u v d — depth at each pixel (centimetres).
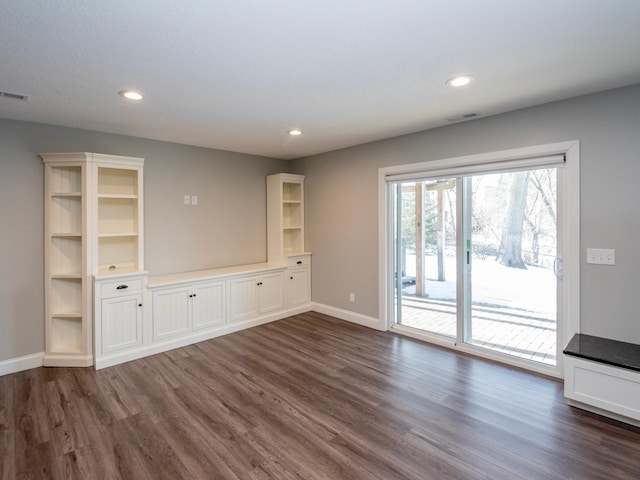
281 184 504
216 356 358
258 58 211
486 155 332
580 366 249
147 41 189
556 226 303
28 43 189
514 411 253
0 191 317
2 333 320
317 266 520
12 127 322
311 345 388
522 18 171
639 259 258
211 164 465
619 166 264
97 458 206
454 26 178
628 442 216
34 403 267
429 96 278
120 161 349
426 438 223
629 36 188
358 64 221
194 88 256
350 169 462
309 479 189
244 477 190
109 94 265
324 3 157
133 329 351
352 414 251
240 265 495
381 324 436
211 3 156
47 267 336
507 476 189
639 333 260
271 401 269
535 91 269
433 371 320
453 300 380
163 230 420
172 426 237
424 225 405
